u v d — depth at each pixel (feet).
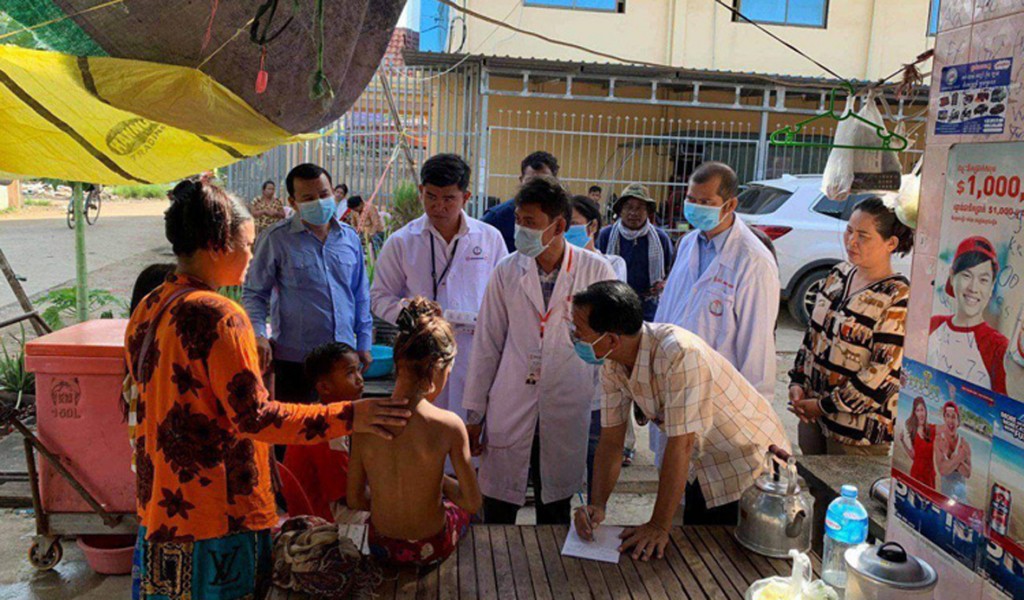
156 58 10.75
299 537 6.98
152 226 53.62
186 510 6.36
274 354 12.20
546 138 33.73
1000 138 5.73
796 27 36.45
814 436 10.46
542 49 35.22
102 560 10.71
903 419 6.88
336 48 11.16
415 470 6.92
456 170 10.67
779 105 31.55
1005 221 5.68
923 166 6.63
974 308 5.99
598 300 7.30
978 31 5.96
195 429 6.30
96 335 10.58
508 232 13.99
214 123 10.50
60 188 72.74
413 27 40.78
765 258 9.92
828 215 26.63
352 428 6.63
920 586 5.65
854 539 6.98
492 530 8.02
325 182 11.83
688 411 7.33
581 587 7.02
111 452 10.30
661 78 30.35
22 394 16.17
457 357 11.13
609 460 8.08
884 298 9.34
